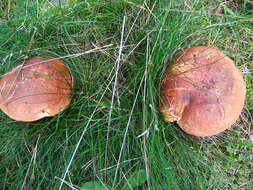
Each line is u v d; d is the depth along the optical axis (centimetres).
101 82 37
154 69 34
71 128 36
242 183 39
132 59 38
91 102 36
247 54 41
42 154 36
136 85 36
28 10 40
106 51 38
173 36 35
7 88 30
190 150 36
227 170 39
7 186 36
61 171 35
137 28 38
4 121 36
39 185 34
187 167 36
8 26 39
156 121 30
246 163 39
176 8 38
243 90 30
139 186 36
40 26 39
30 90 29
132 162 36
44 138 36
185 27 37
